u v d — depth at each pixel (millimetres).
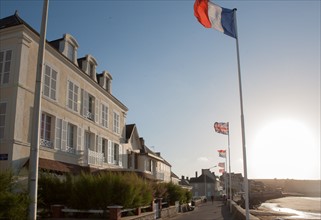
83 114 27297
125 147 37438
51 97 22719
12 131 18641
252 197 108562
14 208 8742
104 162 30969
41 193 17328
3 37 20219
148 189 21938
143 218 19297
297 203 106188
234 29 16078
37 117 9414
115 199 17344
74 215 17156
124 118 37688
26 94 19828
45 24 10055
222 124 35625
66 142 24406
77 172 23922
